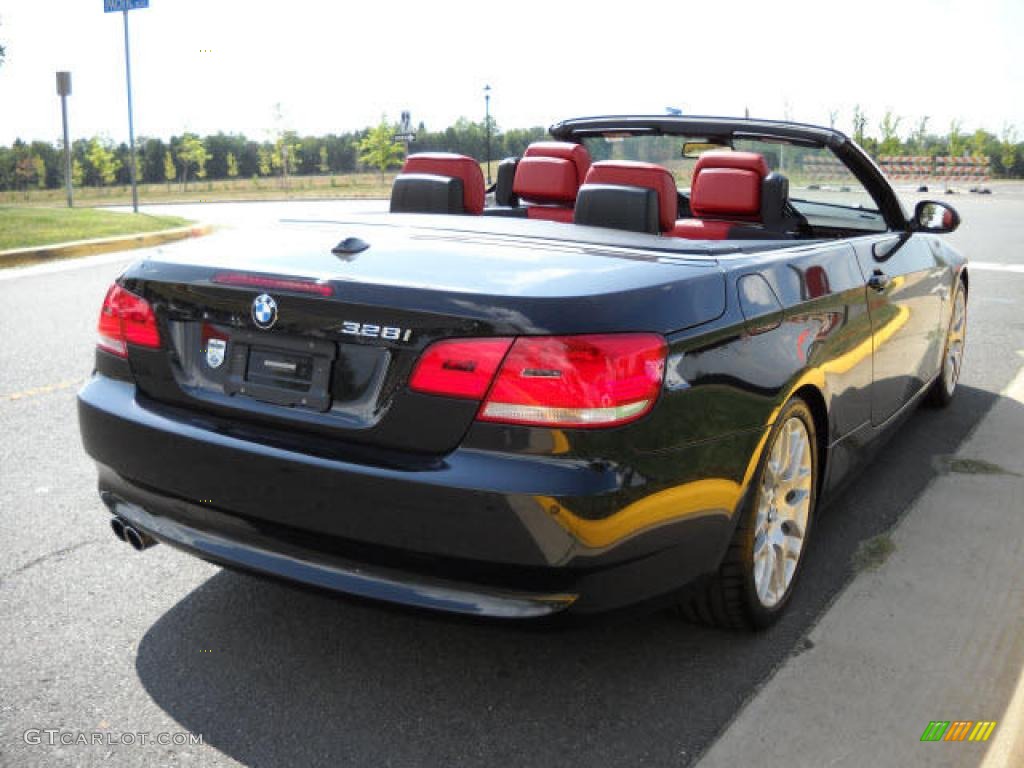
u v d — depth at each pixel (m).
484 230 2.71
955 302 4.89
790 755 2.22
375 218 2.99
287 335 2.30
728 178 3.54
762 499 2.70
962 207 24.38
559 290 2.14
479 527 2.05
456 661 2.62
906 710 2.40
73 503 3.68
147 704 2.40
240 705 2.40
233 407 2.38
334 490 2.16
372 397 2.20
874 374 3.48
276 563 2.29
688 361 2.22
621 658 2.63
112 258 11.49
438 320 2.11
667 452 2.16
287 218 3.12
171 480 2.43
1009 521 3.62
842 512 3.71
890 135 48.41
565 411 2.04
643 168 2.92
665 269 2.35
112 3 16.55
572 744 2.26
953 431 4.75
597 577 2.10
